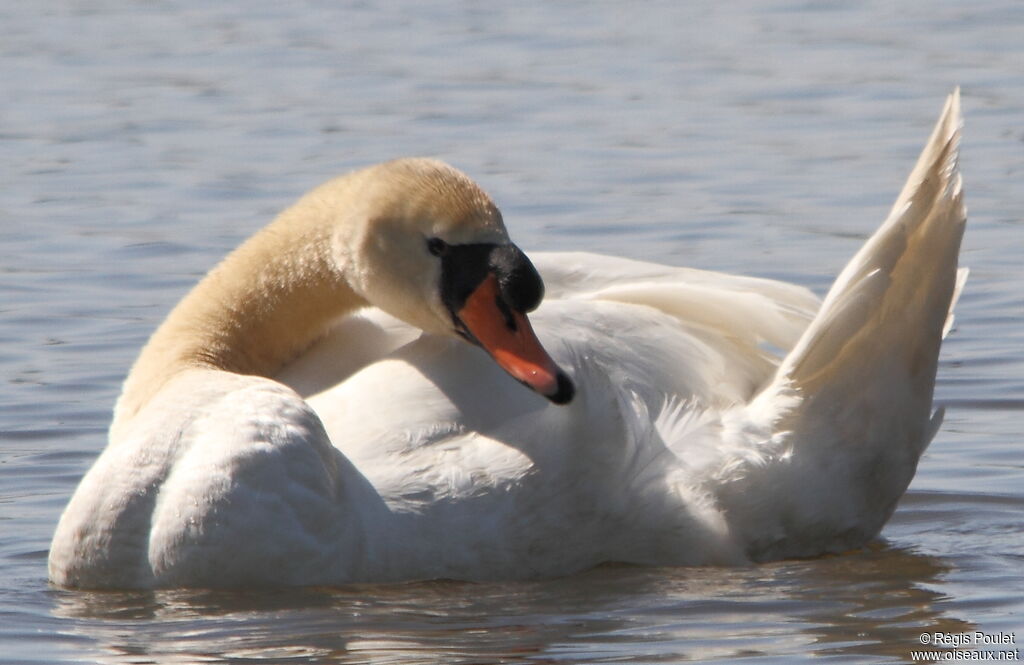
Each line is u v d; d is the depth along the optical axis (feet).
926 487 46.75
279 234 40.88
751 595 37.14
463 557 37.14
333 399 38.81
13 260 69.87
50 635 34.55
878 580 38.70
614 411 38.88
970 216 74.08
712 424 39.96
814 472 40.16
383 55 118.01
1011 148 86.38
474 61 115.14
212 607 35.73
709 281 43.14
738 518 39.55
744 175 82.58
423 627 34.53
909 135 90.12
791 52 114.62
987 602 36.76
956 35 117.80
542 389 36.70
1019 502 45.47
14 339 59.41
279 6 139.13
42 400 53.11
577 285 43.01
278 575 36.17
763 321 42.45
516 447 37.88
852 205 76.28
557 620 35.12
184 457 36.60
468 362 39.04
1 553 41.06
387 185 39.27
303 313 40.75
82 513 37.22
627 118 96.58
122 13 136.46
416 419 37.96
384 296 39.27
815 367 39.99
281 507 35.94
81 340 59.16
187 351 40.32
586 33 124.36
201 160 88.28
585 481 38.22
